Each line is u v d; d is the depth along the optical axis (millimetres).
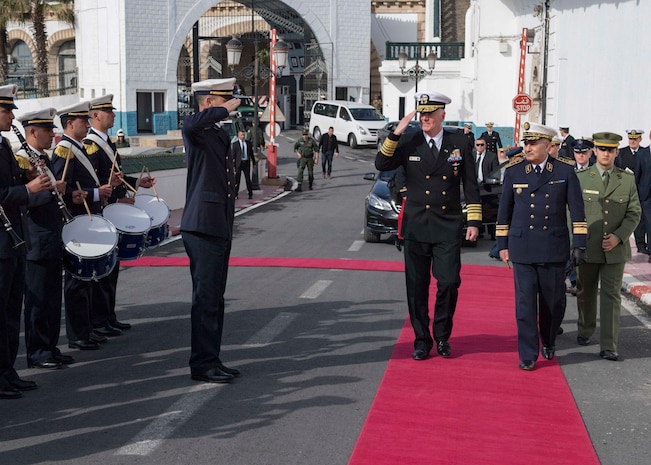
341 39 57656
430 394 8055
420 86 54031
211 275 8352
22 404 7695
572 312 12117
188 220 8266
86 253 8633
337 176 36469
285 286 13414
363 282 13891
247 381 8406
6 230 7793
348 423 7215
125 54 50312
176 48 51750
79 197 9180
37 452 6527
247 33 62781
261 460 6402
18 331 8133
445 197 9125
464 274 14875
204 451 6570
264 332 10422
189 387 8188
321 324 10898
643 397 8250
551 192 9016
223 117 8117
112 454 6492
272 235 19844
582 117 28812
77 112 9461
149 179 10539
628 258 9688
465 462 6391
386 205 18234
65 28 58500
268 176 33250
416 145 9188
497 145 26000
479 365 9117
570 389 8422
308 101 59781
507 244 9234
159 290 13016
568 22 30781
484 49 43344
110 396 7914
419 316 9336
